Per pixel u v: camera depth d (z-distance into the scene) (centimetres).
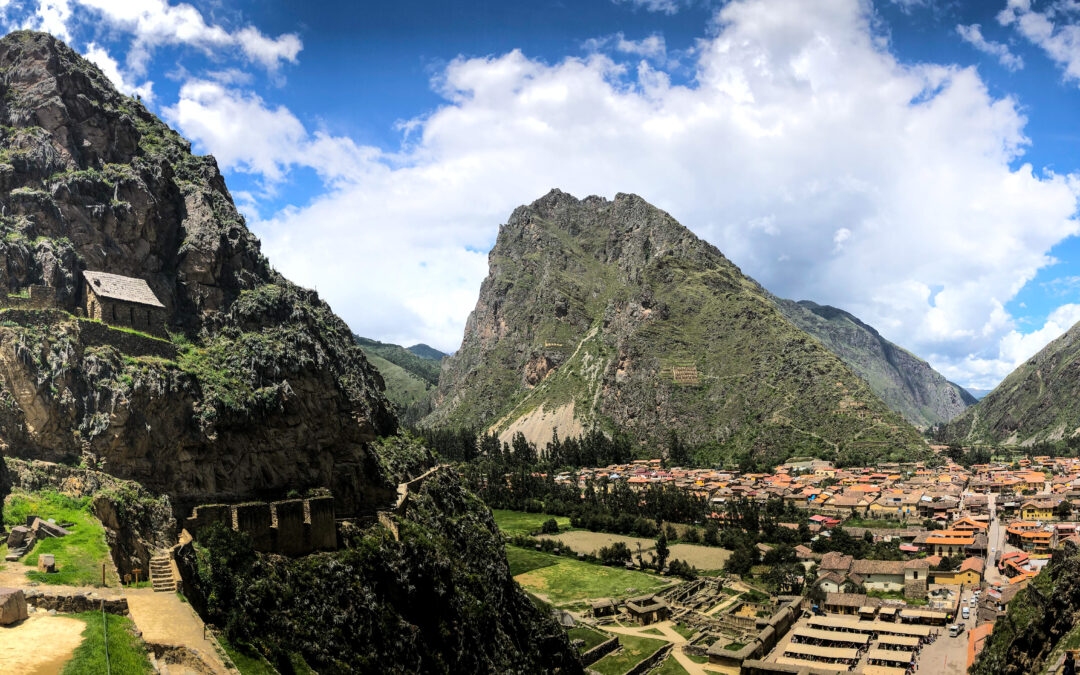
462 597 10006
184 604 6022
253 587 7131
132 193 9156
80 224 8594
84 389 7331
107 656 4625
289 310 9950
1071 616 9669
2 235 8000
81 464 7056
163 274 9338
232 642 6144
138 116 10625
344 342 11838
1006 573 19950
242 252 10025
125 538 6775
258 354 9006
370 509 9850
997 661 11131
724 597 19638
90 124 9400
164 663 5084
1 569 5541
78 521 6431
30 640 4722
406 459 11388
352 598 8231
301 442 9056
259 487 8494
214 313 9300
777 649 15962
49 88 9138
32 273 8044
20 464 6725
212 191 10412
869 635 16162
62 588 5397
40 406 7050
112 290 8319
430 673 8775
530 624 11800
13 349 7119
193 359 8581
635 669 14925
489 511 12975
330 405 9506
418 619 9150
